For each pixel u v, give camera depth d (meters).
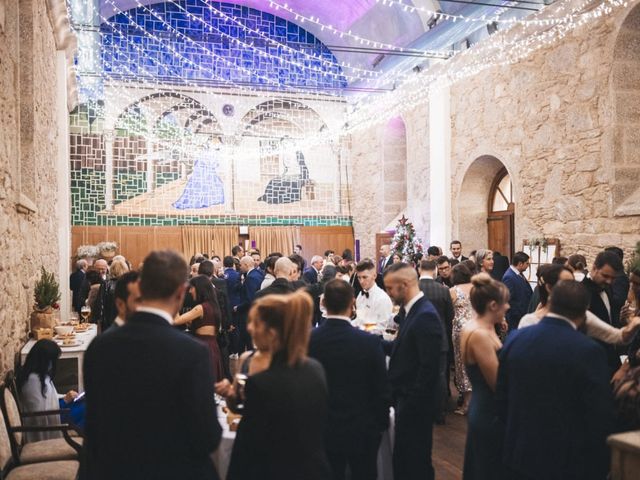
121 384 2.00
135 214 15.62
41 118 6.66
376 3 14.43
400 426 3.37
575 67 9.08
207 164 16.28
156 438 1.98
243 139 16.62
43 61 6.88
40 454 3.72
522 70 10.25
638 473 2.15
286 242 16.77
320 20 16.88
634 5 7.95
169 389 1.99
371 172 16.28
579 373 2.45
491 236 12.20
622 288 4.94
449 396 6.46
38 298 5.82
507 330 6.15
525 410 2.56
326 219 17.27
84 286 9.30
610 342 3.51
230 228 16.30
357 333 2.92
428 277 5.35
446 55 12.51
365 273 5.27
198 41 16.33
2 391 3.67
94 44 14.88
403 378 3.44
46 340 4.31
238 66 16.64
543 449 2.49
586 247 8.87
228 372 6.78
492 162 11.72
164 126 15.95
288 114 17.06
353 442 2.82
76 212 15.20
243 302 8.06
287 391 2.21
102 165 15.41
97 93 15.39
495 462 2.85
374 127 16.02
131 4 15.54
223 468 2.99
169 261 2.12
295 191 17.03
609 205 8.44
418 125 13.70
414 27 13.80
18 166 4.71
